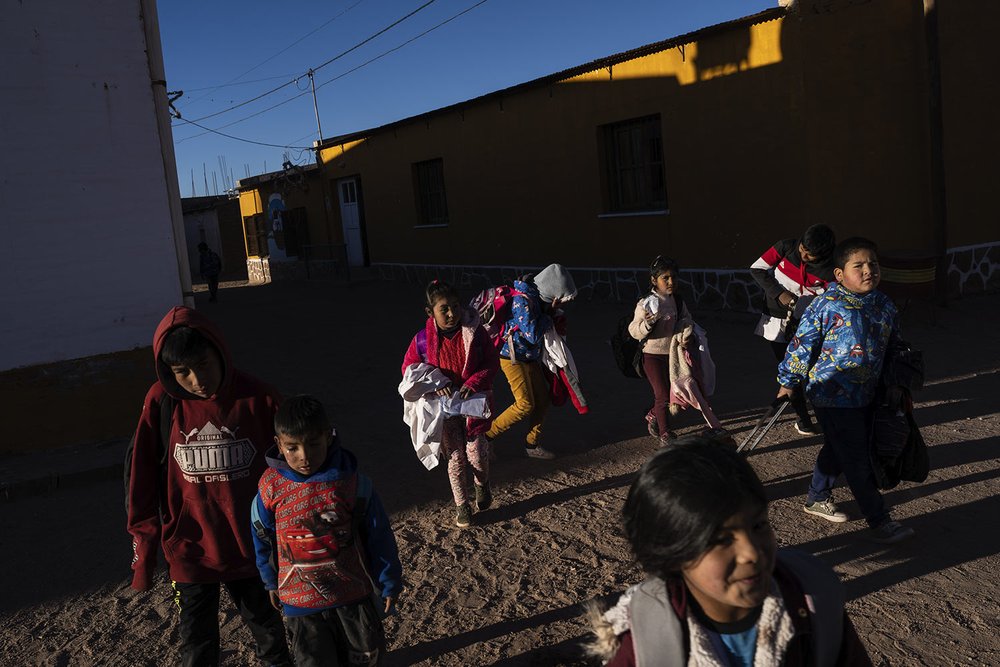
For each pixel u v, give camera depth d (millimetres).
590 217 15273
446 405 4910
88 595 4656
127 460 3098
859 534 4547
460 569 4566
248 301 21047
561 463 6215
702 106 12594
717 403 7609
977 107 11531
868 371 4234
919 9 10930
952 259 11500
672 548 1272
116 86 7445
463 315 4996
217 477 3049
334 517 2758
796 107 11203
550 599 4125
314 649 2832
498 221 17859
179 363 2889
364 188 22828
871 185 11266
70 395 7480
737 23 11602
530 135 16422
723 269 12617
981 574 3982
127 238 7609
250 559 3115
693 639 1399
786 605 1410
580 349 10844
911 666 3297
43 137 7184
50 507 6219
